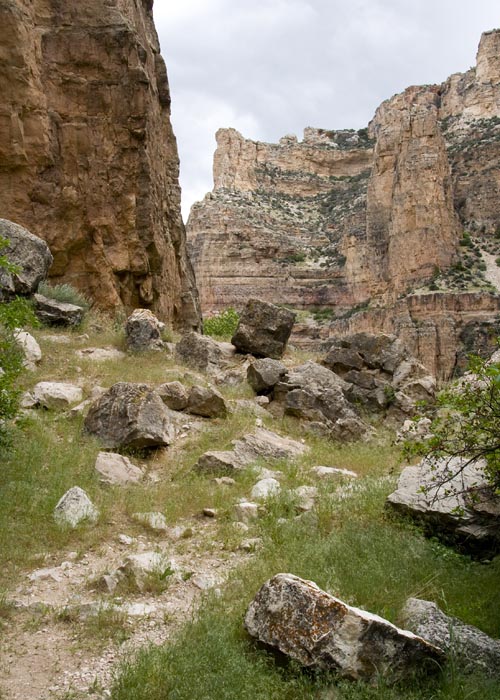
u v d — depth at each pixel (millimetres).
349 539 6449
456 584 5723
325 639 4445
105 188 16797
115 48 16781
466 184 85188
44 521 6645
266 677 4367
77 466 8062
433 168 75688
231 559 6312
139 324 12984
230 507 7422
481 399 5836
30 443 8312
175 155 22188
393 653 4430
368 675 4367
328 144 121312
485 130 90938
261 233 96188
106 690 4277
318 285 91438
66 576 5805
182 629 4910
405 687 4398
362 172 115938
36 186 16047
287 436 10570
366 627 4438
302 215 108062
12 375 7555
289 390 11586
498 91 96375
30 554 6090
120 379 11148
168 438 9195
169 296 20219
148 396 9188
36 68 15992
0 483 7207
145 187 17078
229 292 92938
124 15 17766
